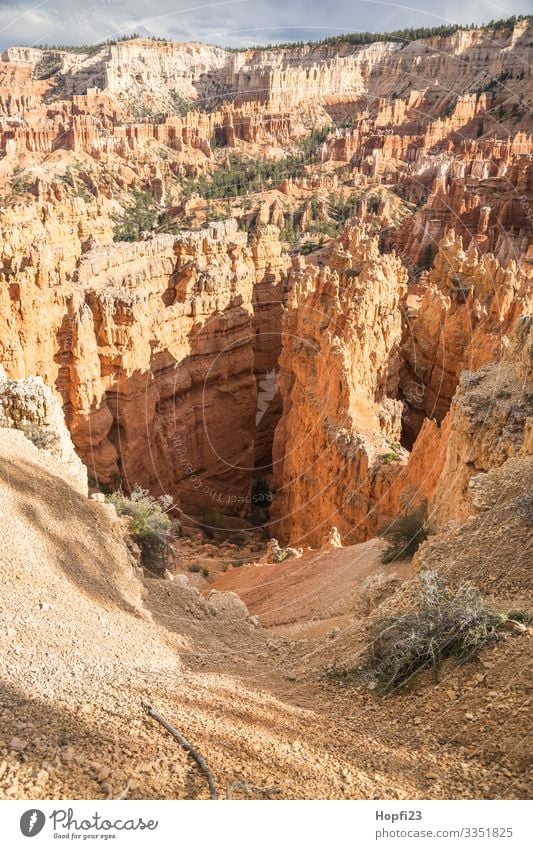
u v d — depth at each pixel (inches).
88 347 1665.8
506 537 667.4
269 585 1065.5
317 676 605.0
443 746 452.8
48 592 609.9
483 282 1959.9
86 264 1790.1
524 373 1011.3
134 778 370.6
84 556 730.2
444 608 570.3
